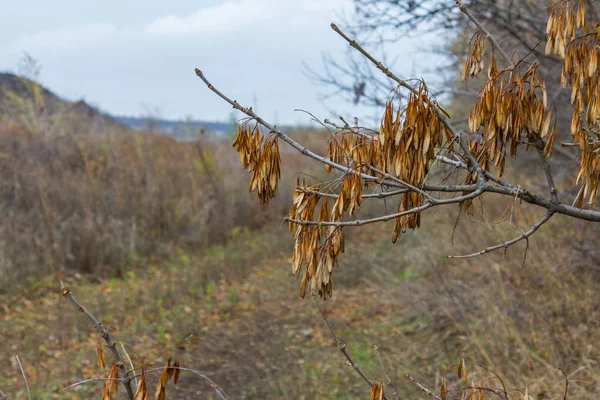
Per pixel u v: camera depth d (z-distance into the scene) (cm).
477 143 205
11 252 1021
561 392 452
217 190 1495
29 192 1176
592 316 529
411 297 759
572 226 696
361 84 584
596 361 472
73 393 636
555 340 511
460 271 759
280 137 190
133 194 1302
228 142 1850
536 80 184
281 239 1345
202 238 1288
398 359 654
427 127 177
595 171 183
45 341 777
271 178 190
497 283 645
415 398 556
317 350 739
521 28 520
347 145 202
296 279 1073
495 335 559
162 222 1305
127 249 1143
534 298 596
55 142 1491
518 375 497
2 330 831
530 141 191
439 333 684
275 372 679
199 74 185
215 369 699
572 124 184
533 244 675
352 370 659
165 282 1012
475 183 198
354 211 179
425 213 1147
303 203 188
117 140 1623
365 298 915
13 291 964
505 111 179
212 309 912
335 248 184
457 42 654
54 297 959
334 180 192
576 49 181
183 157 1680
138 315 877
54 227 1088
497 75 183
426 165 180
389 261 1029
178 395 634
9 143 1402
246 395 625
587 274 620
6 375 685
